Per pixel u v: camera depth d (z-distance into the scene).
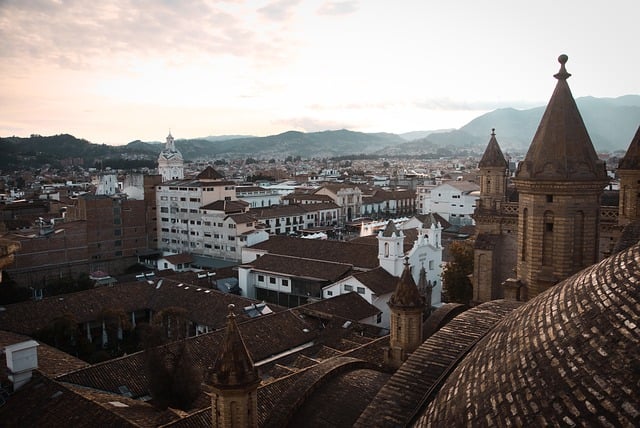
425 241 78.00
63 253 111.75
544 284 31.34
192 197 127.50
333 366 24.81
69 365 47.38
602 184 30.52
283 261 86.19
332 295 74.19
